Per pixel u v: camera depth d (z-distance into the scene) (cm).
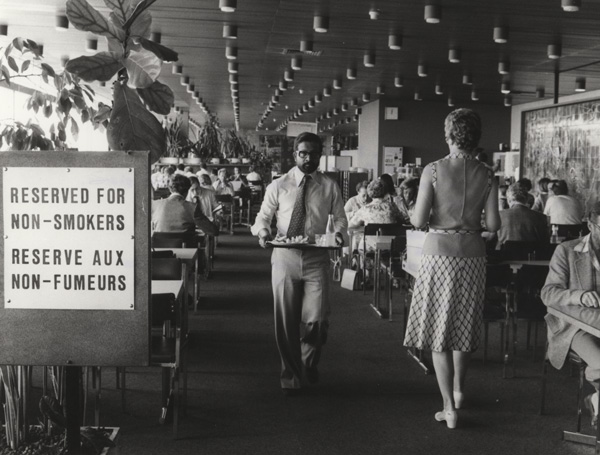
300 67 1335
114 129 234
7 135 316
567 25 938
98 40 1096
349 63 1329
